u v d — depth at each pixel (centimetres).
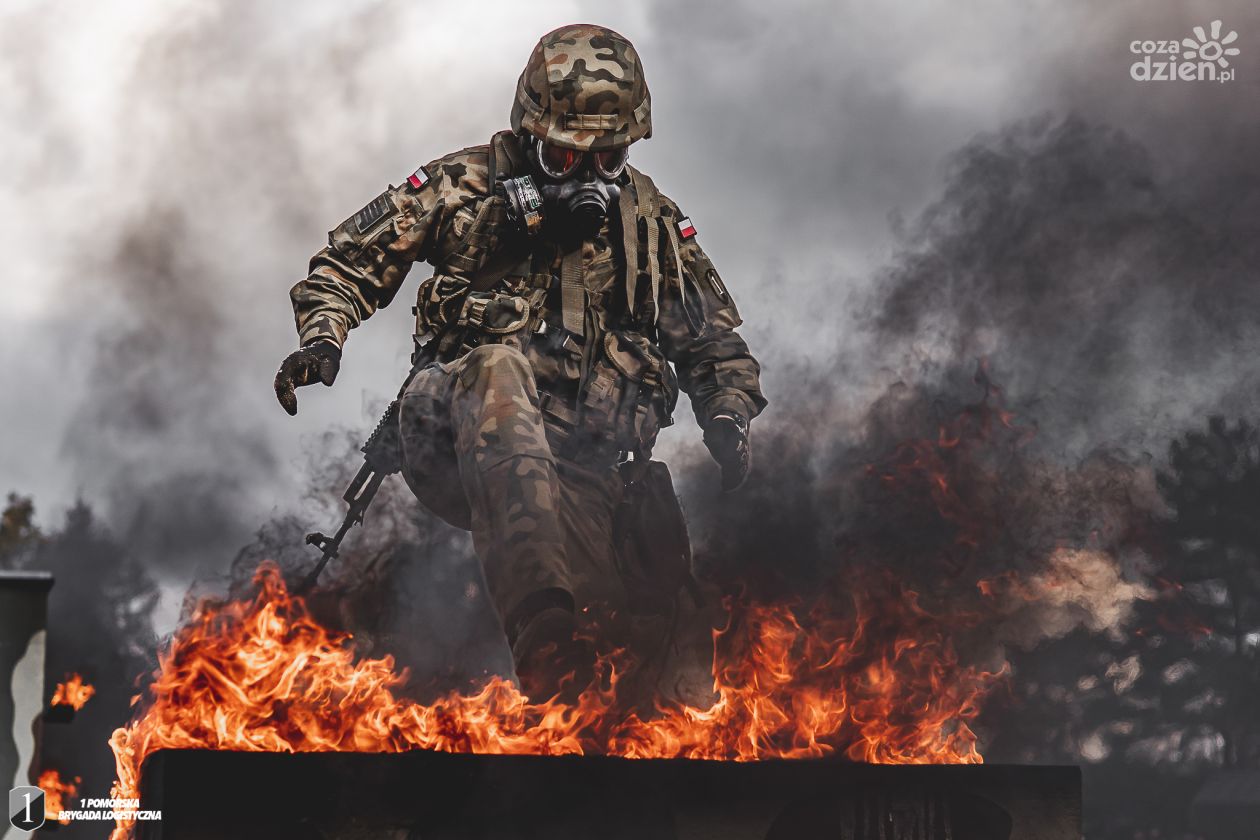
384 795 1087
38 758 934
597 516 1616
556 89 1581
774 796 1183
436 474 1612
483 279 1650
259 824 1058
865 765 1211
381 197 1645
